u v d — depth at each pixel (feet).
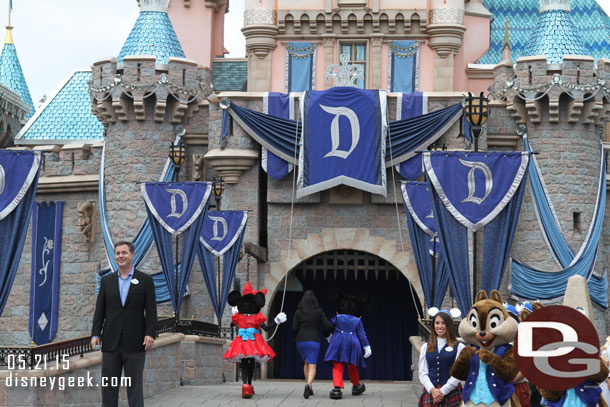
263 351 67.00
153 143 124.67
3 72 166.61
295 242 120.57
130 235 123.75
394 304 139.74
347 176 116.06
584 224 120.26
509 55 146.51
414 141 116.98
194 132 125.80
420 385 69.62
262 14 135.33
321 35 135.33
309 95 117.91
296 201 119.96
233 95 120.16
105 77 124.77
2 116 148.97
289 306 138.10
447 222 62.49
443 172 62.44
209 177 124.16
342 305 68.59
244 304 67.97
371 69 135.13
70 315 131.54
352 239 120.26
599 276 120.26
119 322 47.65
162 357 71.51
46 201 133.59
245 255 120.16
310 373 67.51
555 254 119.14
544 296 118.83
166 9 132.46
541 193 119.85
